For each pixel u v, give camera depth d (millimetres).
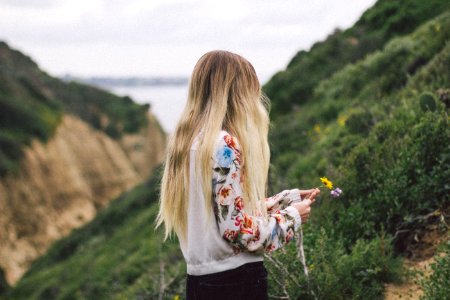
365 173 5246
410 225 4414
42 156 61250
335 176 5762
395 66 10750
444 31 10016
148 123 93375
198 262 2164
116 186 76062
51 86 83312
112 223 27250
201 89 2293
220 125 2162
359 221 4543
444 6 15703
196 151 2154
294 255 3893
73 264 23781
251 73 2336
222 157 2088
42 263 33906
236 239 2070
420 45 11367
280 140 12836
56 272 27547
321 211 5062
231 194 2074
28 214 55000
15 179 55406
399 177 4723
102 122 88125
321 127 11727
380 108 8227
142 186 29312
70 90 88875
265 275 2221
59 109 74625
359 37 17938
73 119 76188
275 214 2189
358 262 3922
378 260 3928
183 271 7051
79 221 61469
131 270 13039
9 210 53094
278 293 3729
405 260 4207
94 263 19375
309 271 3754
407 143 5164
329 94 13805
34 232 54438
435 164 4738
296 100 16953
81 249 27000
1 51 82500
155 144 92375
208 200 2104
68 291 18094
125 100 96250
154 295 5746
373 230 4375
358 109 9258
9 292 29047
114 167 78562
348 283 3771
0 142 57031
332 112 12477
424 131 4988
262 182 2213
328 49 18172
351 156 5777
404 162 4805
